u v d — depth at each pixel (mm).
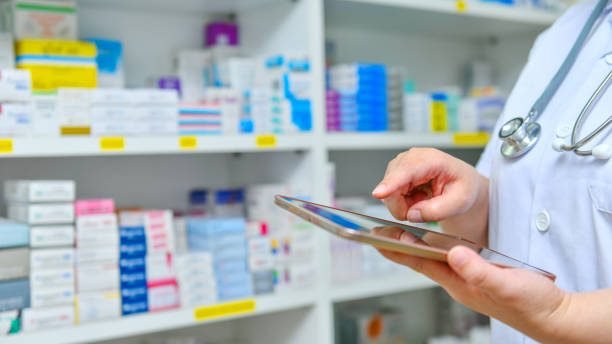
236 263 1953
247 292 1964
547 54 1138
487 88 2598
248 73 2098
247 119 1992
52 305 1680
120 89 1797
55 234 1691
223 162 2420
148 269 1810
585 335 714
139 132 1811
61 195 1700
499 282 686
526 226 1015
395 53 2773
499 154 1076
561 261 962
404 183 929
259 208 2111
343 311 2617
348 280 2182
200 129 1906
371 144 2193
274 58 2057
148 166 2260
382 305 2754
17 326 1633
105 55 1954
